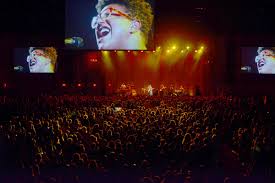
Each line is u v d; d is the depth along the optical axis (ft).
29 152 38.29
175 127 53.57
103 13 99.50
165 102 101.76
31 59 130.31
